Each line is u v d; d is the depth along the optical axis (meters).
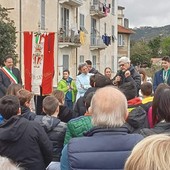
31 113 5.79
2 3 25.53
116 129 3.65
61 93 7.32
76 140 3.66
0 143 4.59
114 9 46.78
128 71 9.35
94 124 3.69
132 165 1.68
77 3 32.84
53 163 5.33
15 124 4.60
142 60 74.00
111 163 3.54
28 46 12.27
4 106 4.75
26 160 4.61
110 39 43.56
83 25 36.53
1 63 19.61
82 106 7.88
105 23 43.09
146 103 6.36
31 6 27.06
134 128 5.40
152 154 1.66
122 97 3.71
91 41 38.53
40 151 4.71
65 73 13.98
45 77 12.16
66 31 32.25
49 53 12.20
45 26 28.89
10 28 20.17
